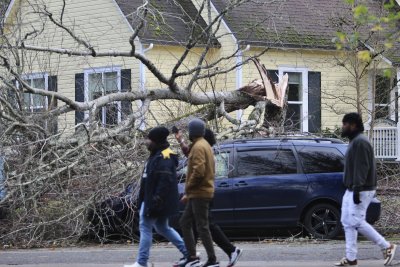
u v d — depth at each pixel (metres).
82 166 18.83
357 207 13.36
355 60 27.19
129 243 18.58
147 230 12.98
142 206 12.99
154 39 30.45
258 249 16.48
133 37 20.91
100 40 32.34
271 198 18.28
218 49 32.44
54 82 31.44
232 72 32.00
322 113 34.06
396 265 13.93
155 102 26.67
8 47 21.38
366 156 13.20
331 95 30.03
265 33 32.50
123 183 18.56
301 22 34.50
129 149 19.06
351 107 34.28
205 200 12.84
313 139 19.02
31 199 18.34
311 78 33.88
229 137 22.41
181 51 31.95
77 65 31.23
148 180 12.78
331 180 18.34
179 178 18.02
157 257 15.40
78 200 18.45
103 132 19.84
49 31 33.16
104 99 21.70
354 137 13.42
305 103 33.78
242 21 32.56
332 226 18.38
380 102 33.44
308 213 18.38
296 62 32.38
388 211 20.72
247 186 18.27
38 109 22.09
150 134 12.93
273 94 24.97
